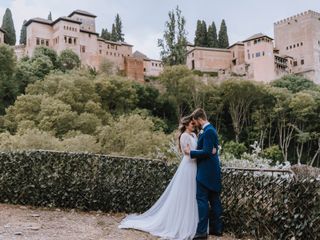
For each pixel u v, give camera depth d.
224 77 100.81
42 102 45.53
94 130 44.16
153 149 33.91
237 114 67.56
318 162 63.75
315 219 4.73
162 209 6.03
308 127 63.69
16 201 7.84
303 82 86.94
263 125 64.44
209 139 5.60
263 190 5.48
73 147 31.48
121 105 65.81
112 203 7.62
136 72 102.94
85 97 55.62
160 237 5.72
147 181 7.46
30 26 99.38
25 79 68.19
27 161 7.91
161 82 72.81
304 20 117.00
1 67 62.75
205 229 5.61
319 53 116.88
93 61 103.50
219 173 5.71
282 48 122.38
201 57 111.44
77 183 7.74
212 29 125.81
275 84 86.88
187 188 5.83
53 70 74.88
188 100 71.69
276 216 5.23
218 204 5.85
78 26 100.19
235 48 113.44
